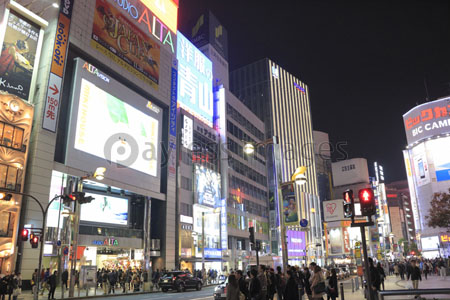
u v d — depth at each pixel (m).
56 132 38.22
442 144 130.25
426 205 130.62
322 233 119.56
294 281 12.73
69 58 42.91
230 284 10.66
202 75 77.12
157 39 59.47
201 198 61.91
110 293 31.23
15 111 33.72
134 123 50.94
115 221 46.62
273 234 91.00
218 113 79.56
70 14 42.06
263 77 115.88
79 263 39.72
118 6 51.34
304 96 133.25
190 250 57.41
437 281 34.94
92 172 42.41
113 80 48.12
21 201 33.19
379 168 140.50
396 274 49.41
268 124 109.00
